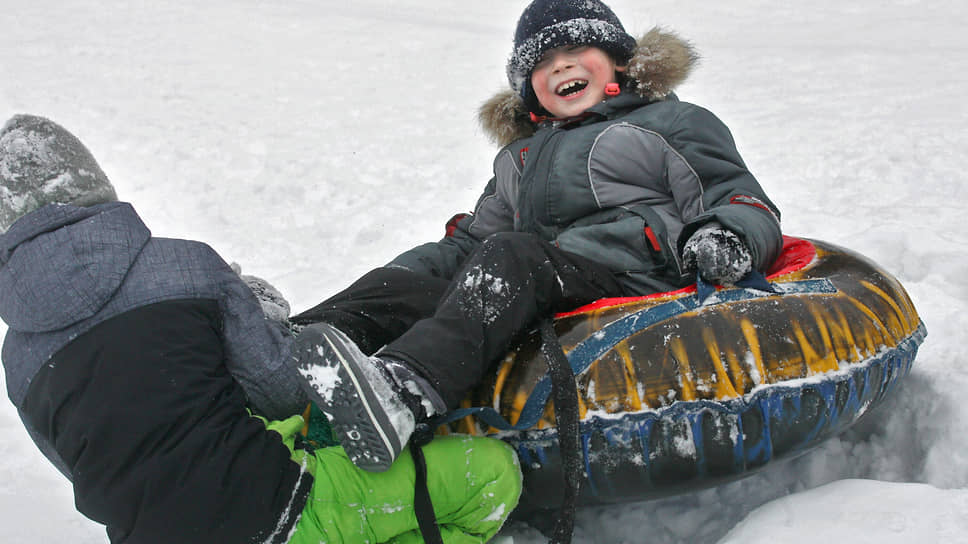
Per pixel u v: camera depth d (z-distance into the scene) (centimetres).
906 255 349
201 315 177
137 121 753
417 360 176
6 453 249
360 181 563
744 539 179
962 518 168
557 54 258
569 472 176
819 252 235
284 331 197
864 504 179
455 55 1188
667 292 211
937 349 253
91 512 164
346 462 176
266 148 659
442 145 664
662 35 261
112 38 1255
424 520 173
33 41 1205
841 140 598
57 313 164
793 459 215
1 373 304
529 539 204
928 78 870
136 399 161
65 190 180
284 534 166
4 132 182
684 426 182
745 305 194
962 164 511
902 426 227
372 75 1038
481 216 284
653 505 215
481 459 181
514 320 188
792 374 186
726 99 823
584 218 244
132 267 173
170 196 539
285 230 467
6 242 173
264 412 190
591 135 242
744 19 1512
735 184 222
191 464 160
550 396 186
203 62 1096
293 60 1133
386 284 224
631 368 185
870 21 1423
